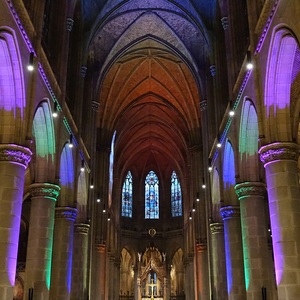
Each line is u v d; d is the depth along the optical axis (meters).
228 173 23.64
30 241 18.53
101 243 37.78
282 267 13.42
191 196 44.78
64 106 21.56
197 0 29.25
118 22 33.16
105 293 39.09
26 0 16.80
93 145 31.94
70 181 24.00
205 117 32.62
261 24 15.49
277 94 14.71
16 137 14.79
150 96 44.97
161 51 38.56
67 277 22.61
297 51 15.13
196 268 38.28
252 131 18.98
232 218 23.30
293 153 14.48
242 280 22.22
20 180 14.64
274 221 14.04
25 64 15.30
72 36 27.25
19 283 34.19
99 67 33.78
